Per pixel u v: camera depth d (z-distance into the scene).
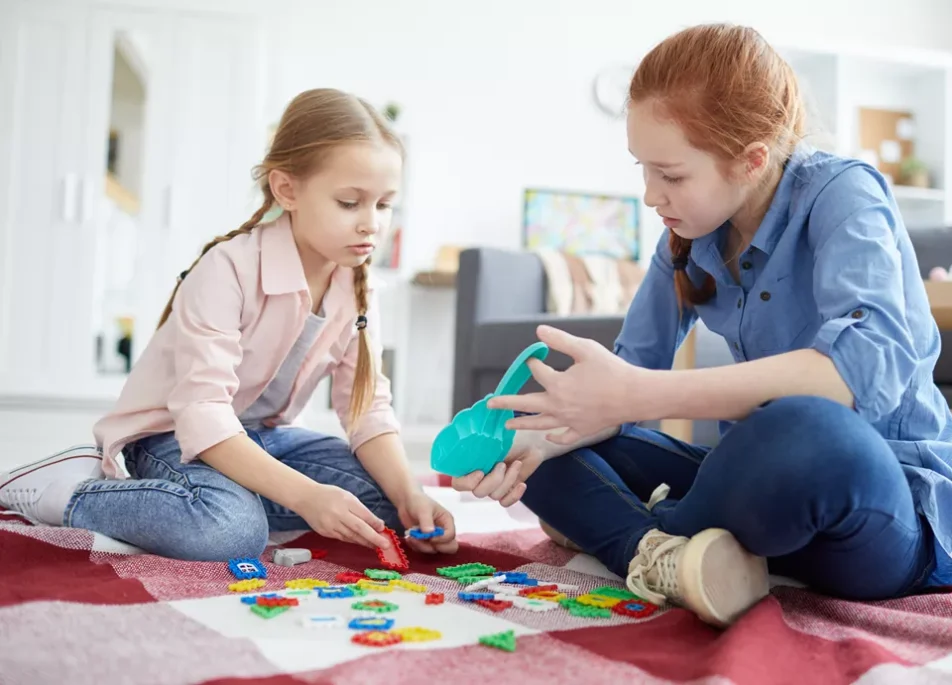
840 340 0.79
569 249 3.98
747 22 4.26
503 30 4.04
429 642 0.67
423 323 3.88
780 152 0.90
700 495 0.80
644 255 4.06
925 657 0.68
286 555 1.00
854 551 0.79
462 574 0.93
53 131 3.61
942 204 4.20
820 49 4.10
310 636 0.67
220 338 1.08
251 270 1.12
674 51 0.86
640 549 0.85
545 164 4.05
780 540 0.74
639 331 1.13
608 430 1.05
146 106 3.64
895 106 4.34
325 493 0.98
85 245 3.62
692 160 0.86
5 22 3.58
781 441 0.73
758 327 0.97
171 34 3.64
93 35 3.62
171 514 0.96
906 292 0.89
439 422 3.87
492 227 3.99
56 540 0.95
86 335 3.61
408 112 3.94
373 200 1.09
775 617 0.73
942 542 0.82
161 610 0.73
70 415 3.47
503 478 0.95
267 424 1.29
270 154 1.13
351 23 3.91
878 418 0.80
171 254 3.63
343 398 1.29
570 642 0.68
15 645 0.63
